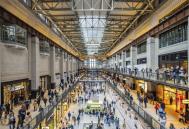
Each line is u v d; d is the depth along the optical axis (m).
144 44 39.44
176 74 19.97
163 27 26.70
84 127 29.53
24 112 17.56
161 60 30.08
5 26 22.33
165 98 27.67
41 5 30.11
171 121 19.16
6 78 22.95
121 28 47.06
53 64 43.84
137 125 22.69
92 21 37.41
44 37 36.72
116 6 32.84
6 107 20.12
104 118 33.28
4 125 16.69
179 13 22.08
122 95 33.94
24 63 28.58
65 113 35.44
